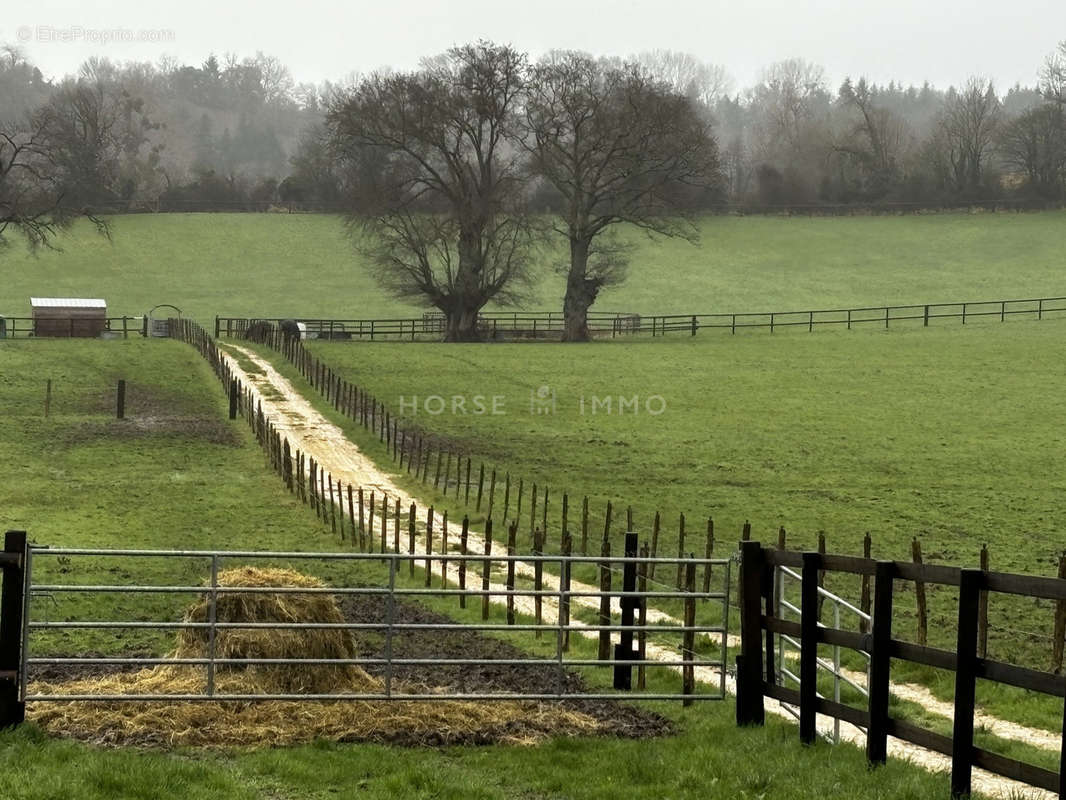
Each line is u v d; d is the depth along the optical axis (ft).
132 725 90.79
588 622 158.71
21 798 71.31
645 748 91.40
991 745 102.58
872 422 373.20
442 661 96.43
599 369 495.82
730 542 222.48
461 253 633.61
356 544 215.31
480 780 82.12
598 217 644.69
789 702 95.96
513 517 248.11
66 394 408.87
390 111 609.42
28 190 616.80
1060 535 229.66
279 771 81.35
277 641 100.63
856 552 213.25
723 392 435.12
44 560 181.57
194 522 229.25
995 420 372.79
